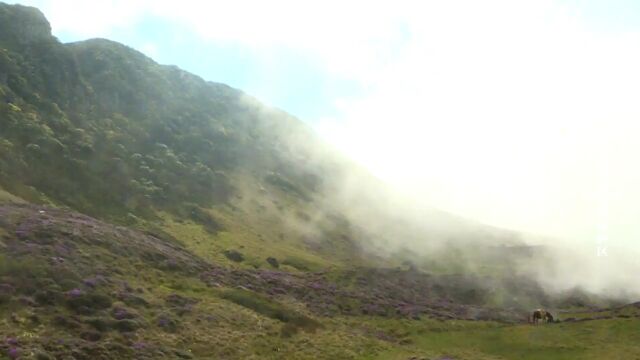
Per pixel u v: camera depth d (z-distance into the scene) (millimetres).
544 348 61594
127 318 52625
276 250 135625
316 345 57656
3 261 56125
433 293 117438
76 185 131125
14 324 46125
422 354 59375
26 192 114125
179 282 70625
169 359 47562
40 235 67375
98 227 80562
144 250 78125
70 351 43812
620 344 60156
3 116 138375
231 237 136125
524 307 119625
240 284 80625
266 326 60500
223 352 51844
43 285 53969
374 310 82938
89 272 61312
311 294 87000
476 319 86562
